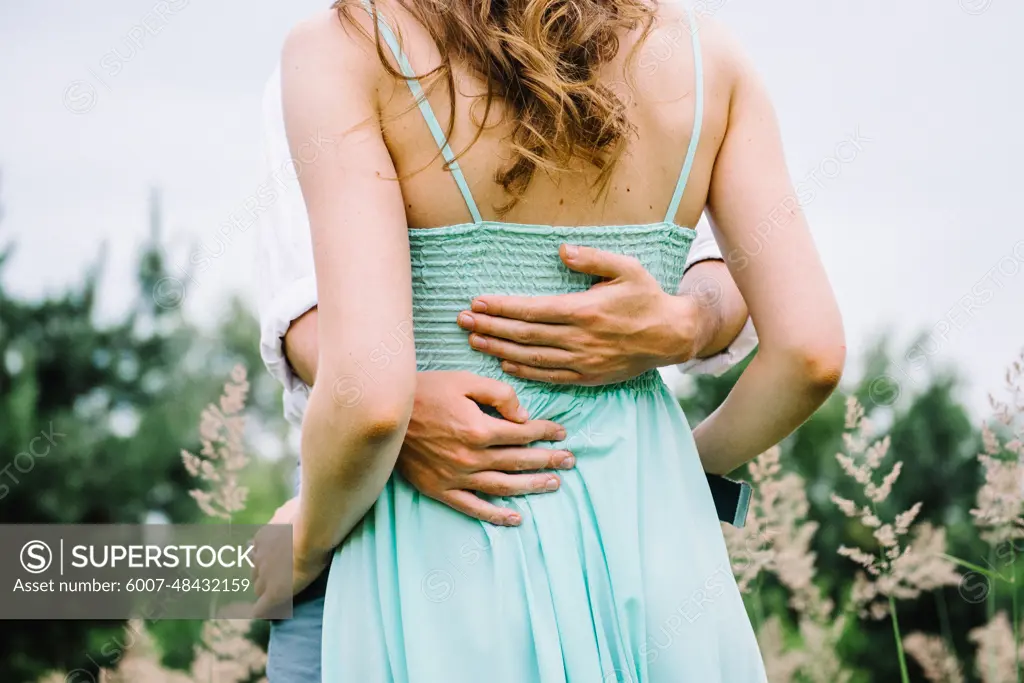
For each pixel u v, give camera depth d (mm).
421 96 1359
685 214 1503
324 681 1421
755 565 2646
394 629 1403
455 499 1410
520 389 1443
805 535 2674
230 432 2562
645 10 1434
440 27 1365
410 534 1433
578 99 1365
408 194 1401
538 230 1411
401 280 1336
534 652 1374
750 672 1470
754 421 1559
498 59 1338
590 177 1412
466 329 1433
